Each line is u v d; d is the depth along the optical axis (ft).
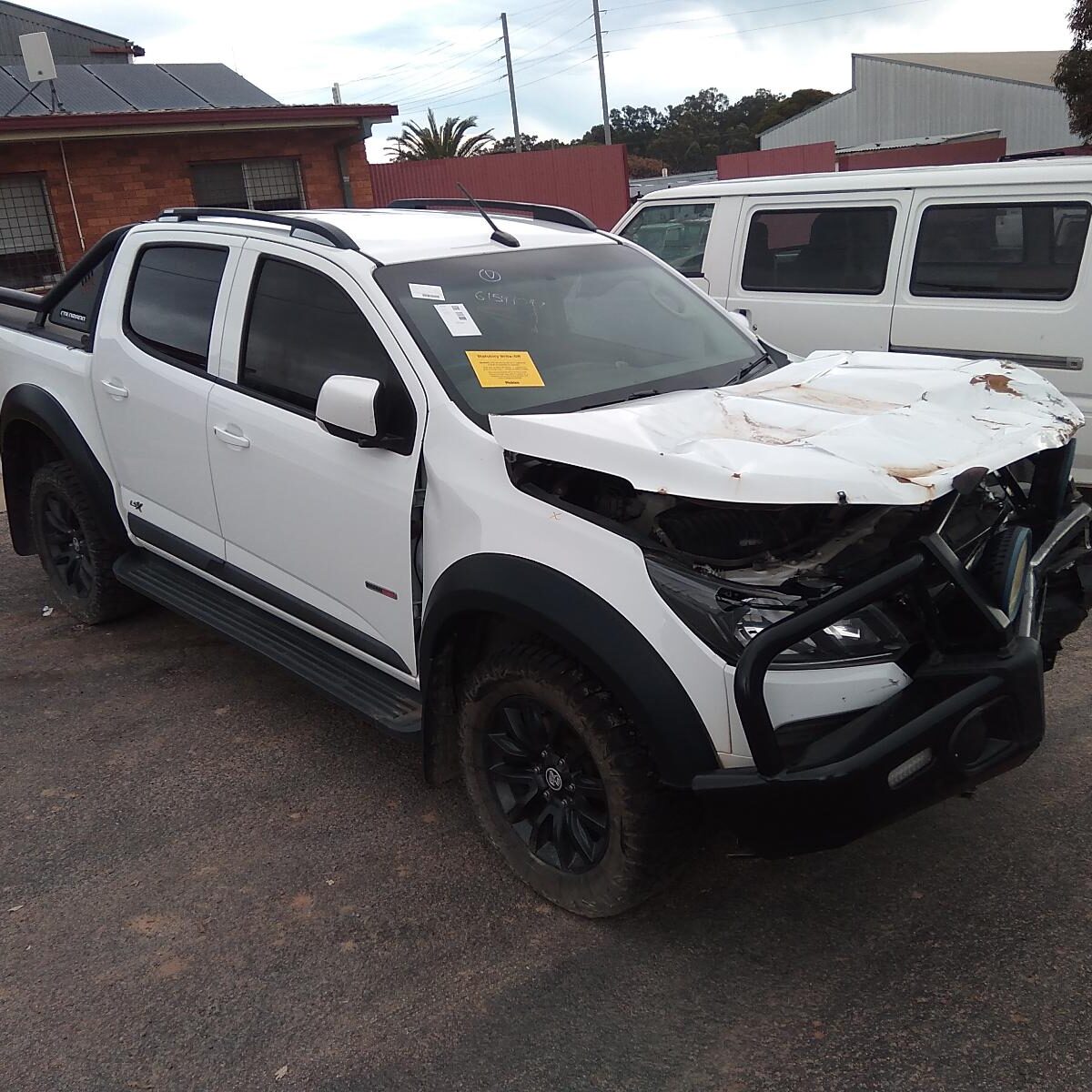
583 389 11.07
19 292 17.88
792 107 240.94
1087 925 9.33
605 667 8.55
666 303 13.14
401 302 11.03
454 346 10.82
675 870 9.27
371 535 10.91
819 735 8.40
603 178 68.80
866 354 12.07
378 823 11.55
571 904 9.71
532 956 9.37
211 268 13.17
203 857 11.02
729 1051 8.20
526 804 10.18
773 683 8.26
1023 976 8.77
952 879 10.07
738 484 7.89
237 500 12.66
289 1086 8.10
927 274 19.40
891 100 142.00
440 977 9.16
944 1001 8.56
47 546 17.04
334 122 51.60
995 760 8.64
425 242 12.19
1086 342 17.65
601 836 9.46
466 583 9.52
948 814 11.09
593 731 8.88
